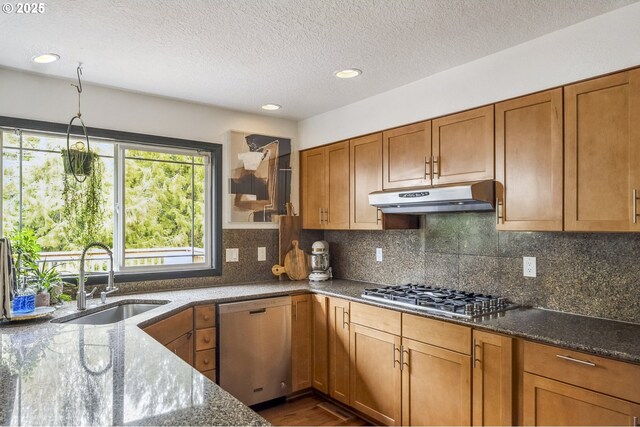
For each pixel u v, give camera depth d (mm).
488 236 2662
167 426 951
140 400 1099
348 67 2506
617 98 1824
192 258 3316
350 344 2861
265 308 3004
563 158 2002
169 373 1311
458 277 2834
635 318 2014
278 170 3727
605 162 1855
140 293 2939
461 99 2467
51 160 2711
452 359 2197
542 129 2090
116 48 2207
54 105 2660
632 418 1543
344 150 3352
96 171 2746
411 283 3158
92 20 1892
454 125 2523
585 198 1919
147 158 3111
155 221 3141
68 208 2668
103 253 2895
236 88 2896
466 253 2787
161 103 3107
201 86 2846
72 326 1945
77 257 2762
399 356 2500
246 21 1920
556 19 1916
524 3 1774
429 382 2322
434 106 2625
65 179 2607
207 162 3398
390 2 1762
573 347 1706
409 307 2467
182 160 3281
